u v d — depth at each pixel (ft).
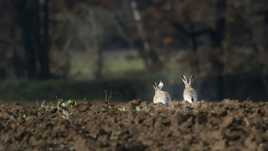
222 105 61.87
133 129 56.18
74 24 201.16
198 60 194.29
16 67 190.29
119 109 63.41
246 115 58.39
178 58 199.41
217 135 53.42
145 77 174.29
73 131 56.29
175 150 51.75
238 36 200.03
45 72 190.39
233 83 173.99
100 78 189.26
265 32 199.52
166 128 55.98
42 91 151.64
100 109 63.82
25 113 63.57
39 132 56.75
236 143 52.47
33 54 189.26
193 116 57.41
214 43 196.24
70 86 157.48
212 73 180.34
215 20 197.36
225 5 198.80
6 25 193.26
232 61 193.67
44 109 65.46
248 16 200.03
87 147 52.21
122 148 52.13
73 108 64.95
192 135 54.03
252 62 193.67
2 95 148.77
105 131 55.98
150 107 62.39
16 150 53.36
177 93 160.15
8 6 194.90
